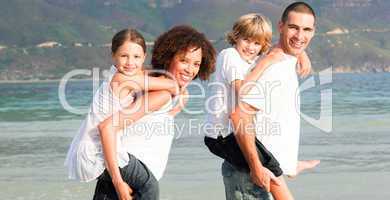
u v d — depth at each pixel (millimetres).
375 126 25266
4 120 32156
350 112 32281
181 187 13766
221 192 13242
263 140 6062
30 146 21234
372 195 12711
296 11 6094
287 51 6188
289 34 6113
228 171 6352
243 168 6176
